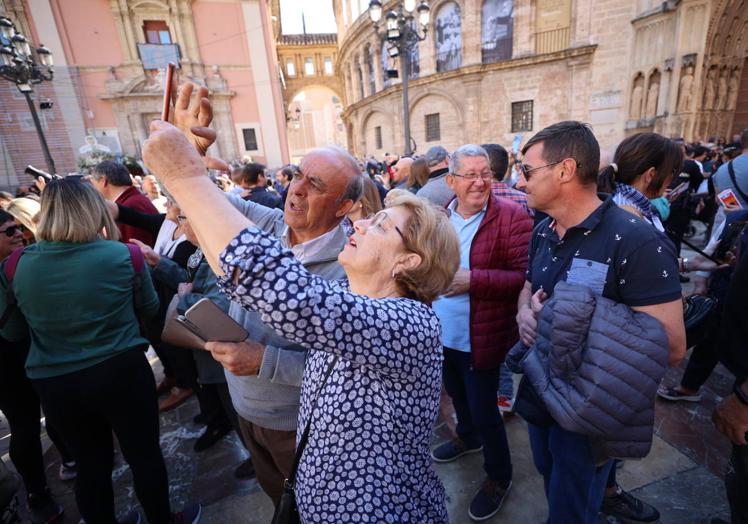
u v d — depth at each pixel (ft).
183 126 2.85
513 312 5.97
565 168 3.97
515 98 51.67
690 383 8.21
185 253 8.13
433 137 60.70
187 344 4.71
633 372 3.48
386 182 28.73
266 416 4.44
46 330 4.78
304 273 2.28
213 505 6.65
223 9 57.11
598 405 3.56
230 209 2.34
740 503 4.28
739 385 3.94
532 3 48.26
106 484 5.36
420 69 59.00
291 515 3.22
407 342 2.56
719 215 8.61
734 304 3.98
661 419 7.88
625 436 3.63
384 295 3.11
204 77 57.11
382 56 64.69
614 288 3.90
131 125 54.34
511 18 50.14
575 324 3.72
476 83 52.85
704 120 37.52
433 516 3.01
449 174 6.14
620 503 5.82
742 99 39.78
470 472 6.95
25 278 4.68
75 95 51.31
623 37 43.27
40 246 4.83
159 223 8.99
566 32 47.75
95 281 4.87
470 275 5.61
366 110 73.72
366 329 2.37
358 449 2.71
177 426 8.81
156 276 7.63
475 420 6.12
